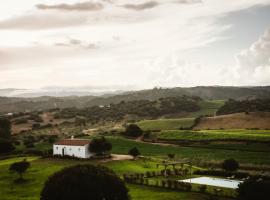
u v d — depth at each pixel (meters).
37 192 66.06
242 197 52.09
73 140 109.88
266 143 129.50
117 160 100.06
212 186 69.19
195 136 150.50
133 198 59.56
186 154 123.50
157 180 75.25
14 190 68.62
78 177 42.34
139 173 82.19
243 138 136.12
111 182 43.28
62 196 41.41
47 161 100.25
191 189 65.19
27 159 106.94
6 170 88.31
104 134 172.12
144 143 147.00
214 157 115.50
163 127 190.38
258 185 50.47
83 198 41.47
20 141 160.50
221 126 181.50
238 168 91.31
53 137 165.88
